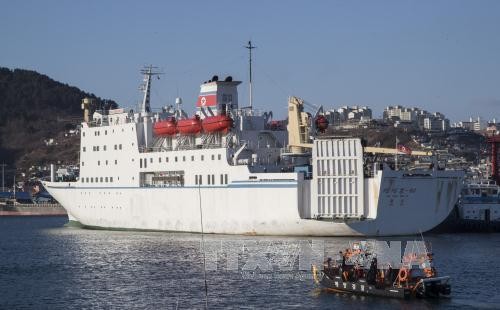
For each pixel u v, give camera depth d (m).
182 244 118.25
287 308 72.56
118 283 86.94
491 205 155.50
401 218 119.31
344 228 117.94
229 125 132.50
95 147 152.50
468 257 103.50
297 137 134.25
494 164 180.25
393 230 119.44
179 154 135.88
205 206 131.25
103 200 150.88
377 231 118.44
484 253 107.88
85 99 159.75
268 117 144.12
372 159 121.25
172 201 137.00
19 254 117.50
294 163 133.12
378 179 115.38
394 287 76.25
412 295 75.69
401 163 129.50
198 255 106.00
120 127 147.25
